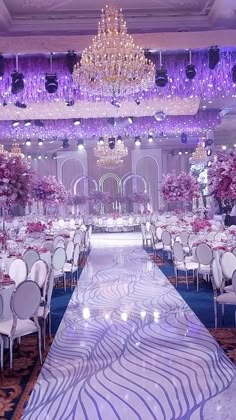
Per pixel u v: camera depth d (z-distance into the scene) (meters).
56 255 7.42
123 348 4.99
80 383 4.09
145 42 8.09
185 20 7.80
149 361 4.57
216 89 10.15
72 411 3.56
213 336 5.35
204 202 20.34
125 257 12.36
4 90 9.27
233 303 5.48
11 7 7.24
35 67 9.07
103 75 7.12
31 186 6.77
